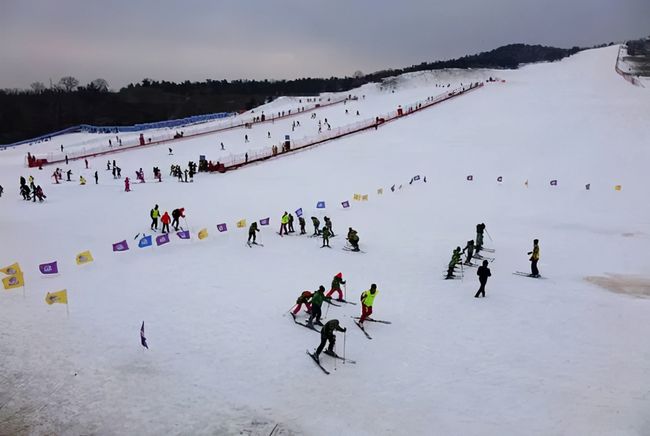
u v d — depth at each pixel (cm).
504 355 1442
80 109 15525
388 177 4875
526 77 12300
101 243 2562
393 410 1177
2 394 1200
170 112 16938
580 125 6225
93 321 1622
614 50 15238
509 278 2195
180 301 1819
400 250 2655
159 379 1294
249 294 1914
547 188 4394
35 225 2902
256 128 7881
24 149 7556
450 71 15512
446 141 6228
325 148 6269
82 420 1117
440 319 1714
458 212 3688
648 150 5181
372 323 1681
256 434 1084
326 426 1113
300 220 2939
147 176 5119
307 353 1448
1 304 1728
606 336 1549
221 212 3412
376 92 14662
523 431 1085
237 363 1387
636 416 1104
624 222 3381
